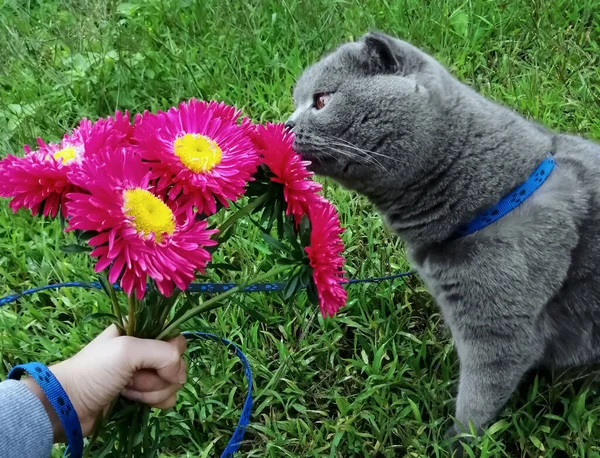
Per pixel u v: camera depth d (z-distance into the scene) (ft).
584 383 2.13
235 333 2.32
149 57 3.55
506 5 3.84
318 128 1.90
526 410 2.13
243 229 2.68
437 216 1.89
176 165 1.19
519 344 1.88
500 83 3.41
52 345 2.27
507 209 1.84
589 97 3.20
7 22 4.11
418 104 1.83
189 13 3.98
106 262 1.10
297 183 1.32
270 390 2.15
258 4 3.84
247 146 1.30
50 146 1.32
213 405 2.18
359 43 2.00
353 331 2.38
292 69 3.45
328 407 2.20
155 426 1.82
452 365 2.27
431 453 2.04
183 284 1.14
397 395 2.19
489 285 1.82
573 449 2.02
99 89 3.42
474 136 1.86
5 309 2.48
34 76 3.58
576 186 1.86
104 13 3.89
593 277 1.86
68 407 1.30
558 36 3.57
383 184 1.92
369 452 2.02
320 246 1.28
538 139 1.93
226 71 3.52
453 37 3.65
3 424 1.25
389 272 2.55
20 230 2.78
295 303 2.40
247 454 2.05
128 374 1.38
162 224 1.12
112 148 1.23
